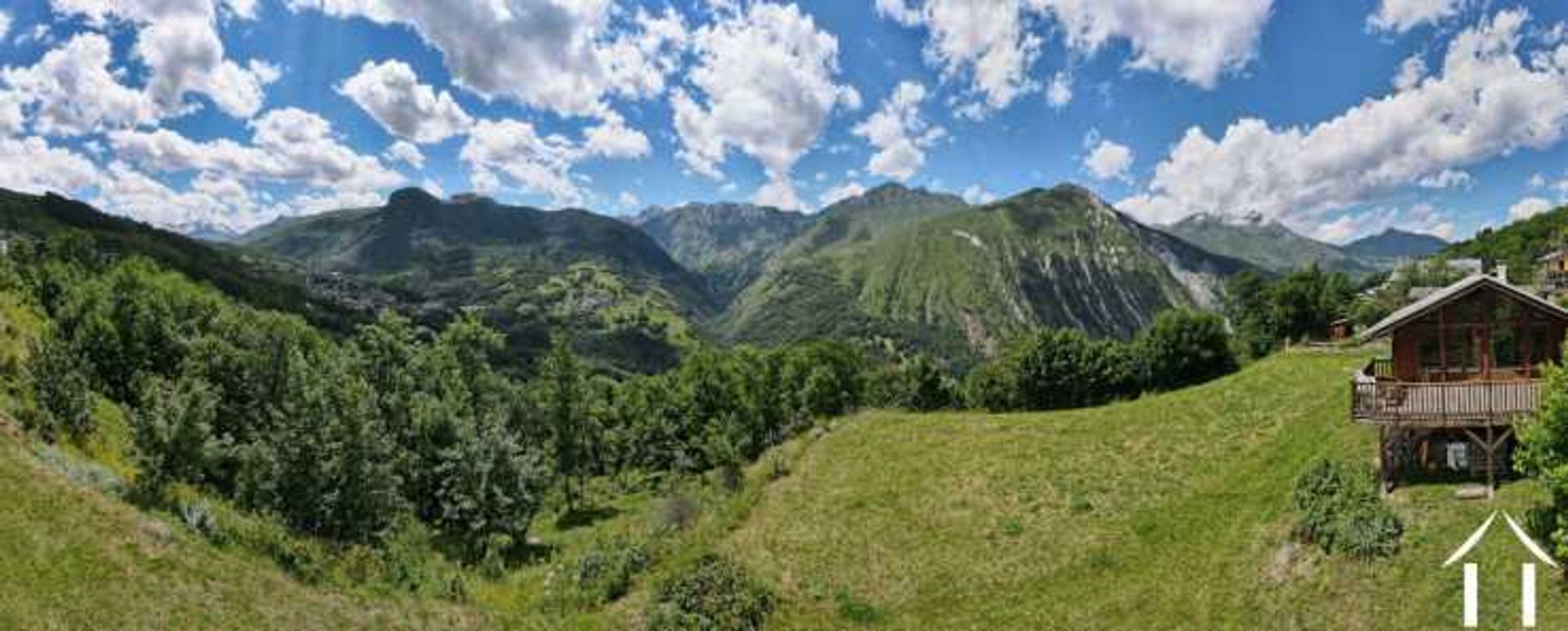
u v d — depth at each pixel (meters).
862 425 61.03
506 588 41.19
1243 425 45.31
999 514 39.94
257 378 60.59
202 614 27.09
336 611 30.59
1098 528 36.62
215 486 47.00
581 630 32.59
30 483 30.64
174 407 43.00
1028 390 83.44
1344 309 100.81
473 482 53.50
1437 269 147.75
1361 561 25.58
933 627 31.45
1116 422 51.88
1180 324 80.62
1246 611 26.58
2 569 25.00
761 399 83.75
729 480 53.62
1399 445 29.56
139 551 29.16
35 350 46.72
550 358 73.44
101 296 77.25
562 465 71.31
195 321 86.12
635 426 87.38
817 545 39.19
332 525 43.09
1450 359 32.00
